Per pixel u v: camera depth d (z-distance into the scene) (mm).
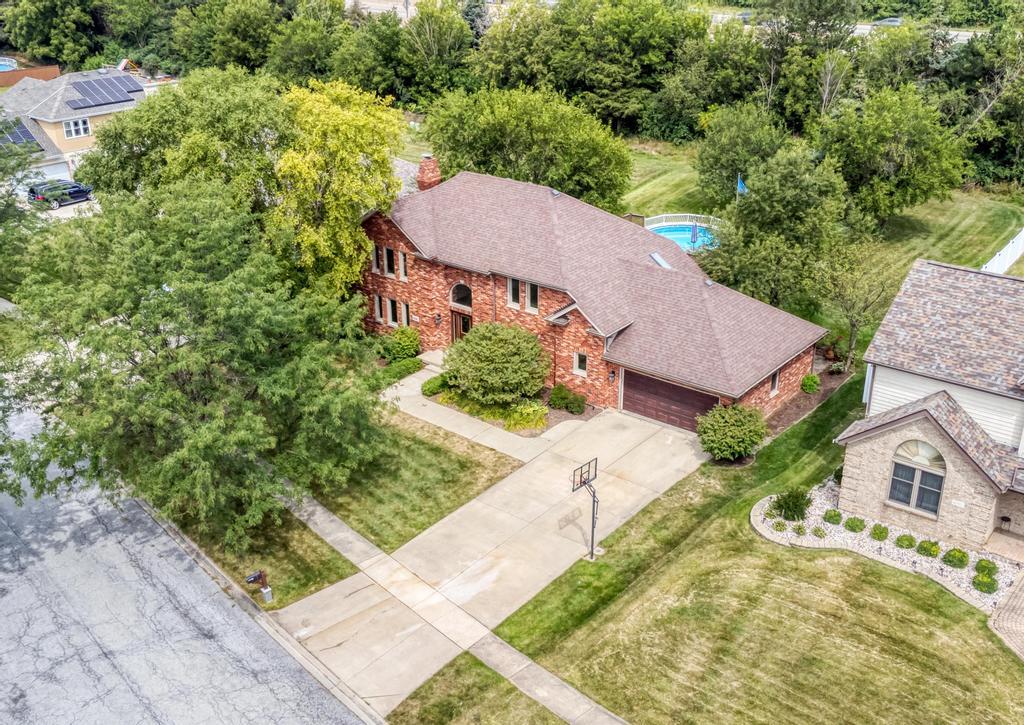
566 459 33594
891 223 57219
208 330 26547
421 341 42781
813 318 43500
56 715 23000
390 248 41688
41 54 108875
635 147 77062
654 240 41000
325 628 25719
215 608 26750
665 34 79438
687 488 31625
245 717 22734
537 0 86438
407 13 110750
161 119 40438
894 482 27922
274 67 93750
